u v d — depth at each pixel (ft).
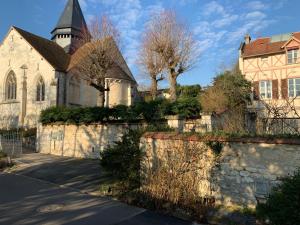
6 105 114.52
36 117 105.91
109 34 81.61
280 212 20.65
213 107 60.29
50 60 108.17
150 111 52.34
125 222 26.37
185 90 103.09
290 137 26.04
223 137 29.68
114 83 104.22
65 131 67.26
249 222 25.17
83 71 81.51
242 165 28.55
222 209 28.58
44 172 49.06
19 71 112.27
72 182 41.65
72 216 27.71
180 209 28.66
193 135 31.76
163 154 33.71
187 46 83.76
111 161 37.27
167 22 84.38
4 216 27.50
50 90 102.94
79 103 110.32
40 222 25.99
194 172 31.22
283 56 106.01
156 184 31.45
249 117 48.44
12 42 115.55
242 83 81.76
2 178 45.80
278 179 26.09
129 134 38.24
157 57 86.02
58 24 139.85
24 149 77.66
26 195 35.22
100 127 59.77
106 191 35.70
